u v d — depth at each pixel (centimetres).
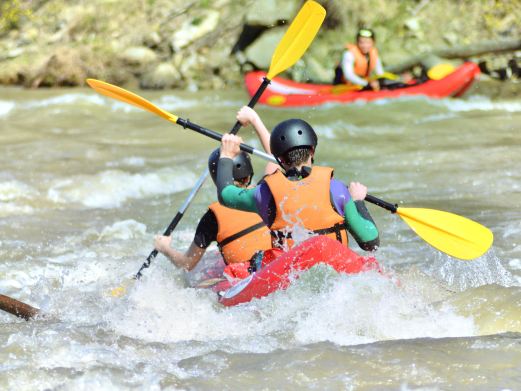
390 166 2030
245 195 967
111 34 3781
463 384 715
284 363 778
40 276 1226
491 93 3109
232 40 3644
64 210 1706
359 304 894
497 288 945
